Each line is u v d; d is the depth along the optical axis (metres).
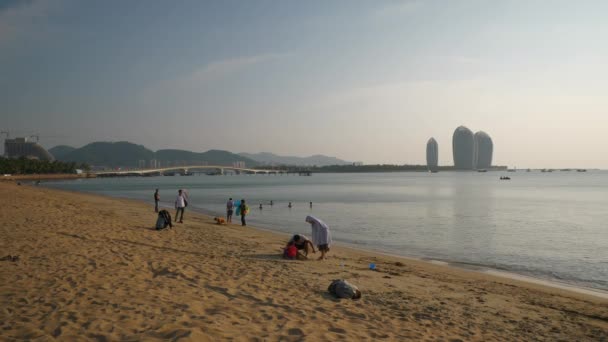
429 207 51.72
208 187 126.50
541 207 52.25
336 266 15.48
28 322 7.01
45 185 134.75
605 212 45.66
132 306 8.20
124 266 11.92
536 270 17.70
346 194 83.69
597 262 19.48
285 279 12.27
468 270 17.19
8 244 13.87
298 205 54.47
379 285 12.58
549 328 9.30
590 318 10.27
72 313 7.58
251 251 17.61
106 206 41.03
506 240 26.03
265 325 7.70
